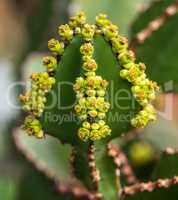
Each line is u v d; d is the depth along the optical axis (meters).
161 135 0.37
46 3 0.41
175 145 0.37
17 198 0.36
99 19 0.23
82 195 0.30
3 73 0.52
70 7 0.37
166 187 0.25
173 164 0.26
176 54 0.30
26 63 0.38
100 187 0.25
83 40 0.23
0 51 0.73
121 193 0.26
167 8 0.30
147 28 0.29
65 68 0.23
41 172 0.33
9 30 0.74
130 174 0.30
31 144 0.34
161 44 0.30
